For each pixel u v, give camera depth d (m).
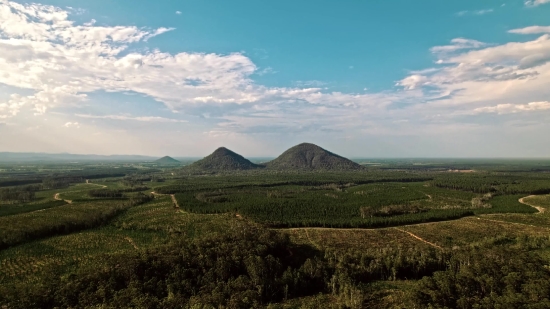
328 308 86.69
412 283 103.19
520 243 124.75
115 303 76.56
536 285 74.44
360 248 127.31
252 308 80.06
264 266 97.06
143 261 94.81
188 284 88.62
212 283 89.44
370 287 100.31
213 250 101.94
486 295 79.69
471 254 105.50
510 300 70.94
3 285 93.75
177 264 95.00
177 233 144.38
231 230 128.75
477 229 150.25
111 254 114.31
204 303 78.69
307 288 99.69
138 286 85.25
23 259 115.94
